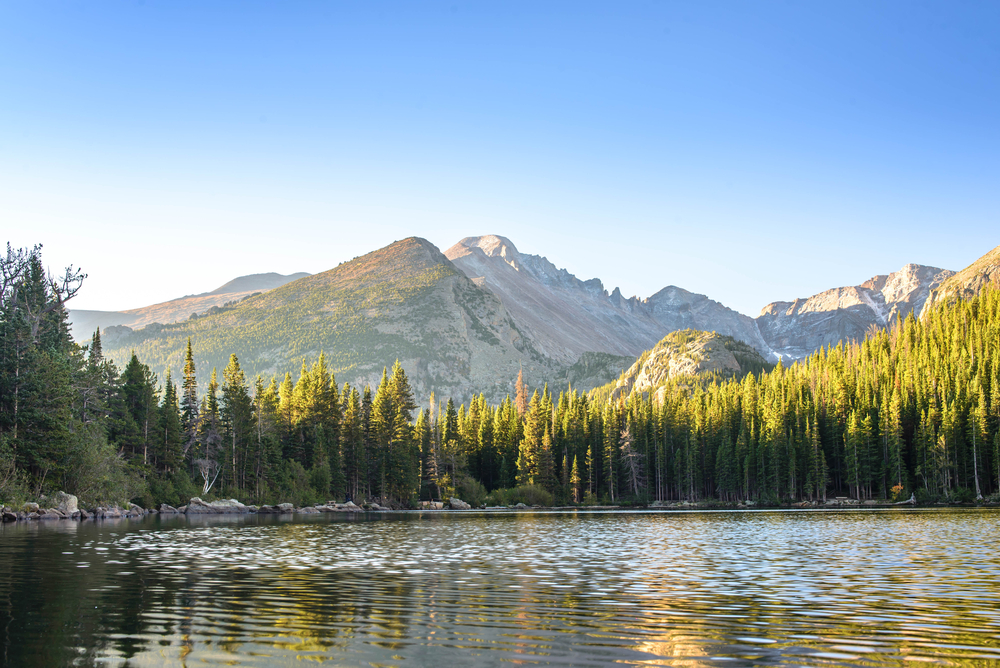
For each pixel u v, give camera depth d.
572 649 17.22
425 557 39.22
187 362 137.12
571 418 188.00
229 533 58.66
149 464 110.12
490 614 21.56
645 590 26.69
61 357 96.81
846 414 160.50
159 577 29.53
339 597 24.66
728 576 30.81
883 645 17.70
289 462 136.62
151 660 16.05
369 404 161.75
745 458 159.38
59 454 81.19
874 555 40.19
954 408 145.00
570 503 171.25
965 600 24.34
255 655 16.53
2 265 96.94
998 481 138.62
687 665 15.82
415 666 15.66
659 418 183.75
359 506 145.75
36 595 24.69
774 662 16.11
